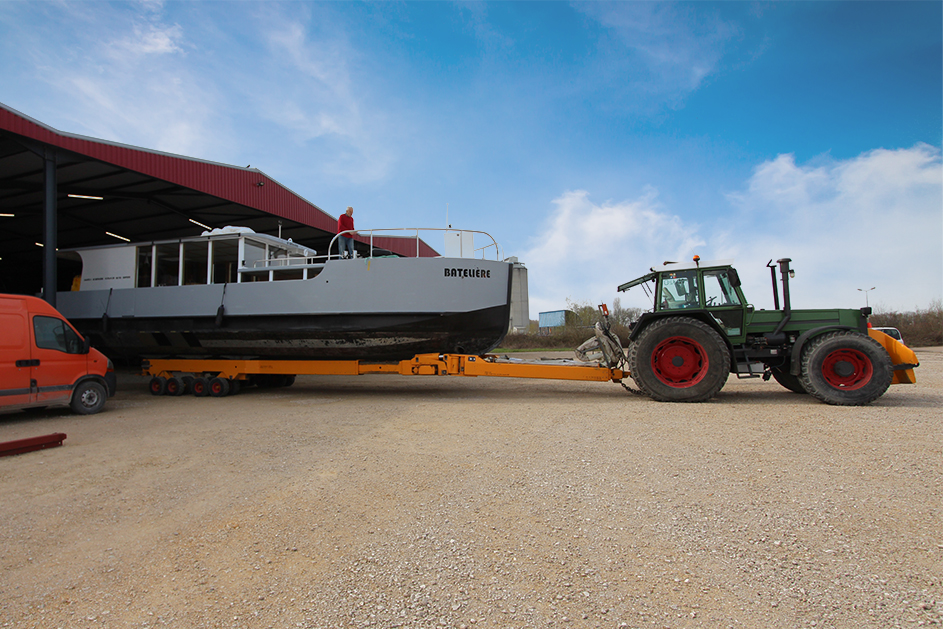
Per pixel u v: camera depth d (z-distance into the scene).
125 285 9.16
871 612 1.74
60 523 2.72
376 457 3.93
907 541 2.29
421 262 7.28
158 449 4.37
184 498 3.08
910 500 2.77
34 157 9.88
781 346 6.50
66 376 6.30
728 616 1.74
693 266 6.82
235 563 2.22
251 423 5.57
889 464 3.44
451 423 5.34
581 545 2.32
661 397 6.49
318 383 10.49
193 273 9.10
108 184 11.66
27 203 13.08
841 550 2.21
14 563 2.27
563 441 4.32
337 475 3.47
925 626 1.65
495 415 5.80
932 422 4.84
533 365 7.18
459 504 2.87
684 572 2.05
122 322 8.91
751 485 3.07
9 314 5.88
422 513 2.75
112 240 17.47
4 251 18.17
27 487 3.33
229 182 12.47
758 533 2.41
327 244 18.50
